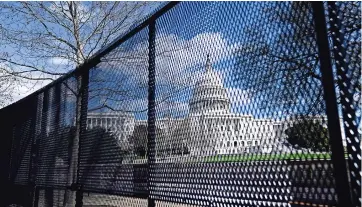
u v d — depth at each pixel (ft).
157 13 9.36
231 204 6.35
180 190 7.72
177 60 8.36
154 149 8.84
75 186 12.94
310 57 5.26
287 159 5.42
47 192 15.49
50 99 16.70
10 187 19.54
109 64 11.77
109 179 10.82
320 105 5.05
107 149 11.21
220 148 6.77
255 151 6.00
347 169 4.58
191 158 7.54
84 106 13.30
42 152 16.57
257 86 6.11
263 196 5.75
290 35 5.62
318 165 4.96
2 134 22.29
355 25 4.83
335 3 5.09
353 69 4.74
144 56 9.87
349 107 4.68
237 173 6.32
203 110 7.32
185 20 8.23
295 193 5.22
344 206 4.50
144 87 9.67
